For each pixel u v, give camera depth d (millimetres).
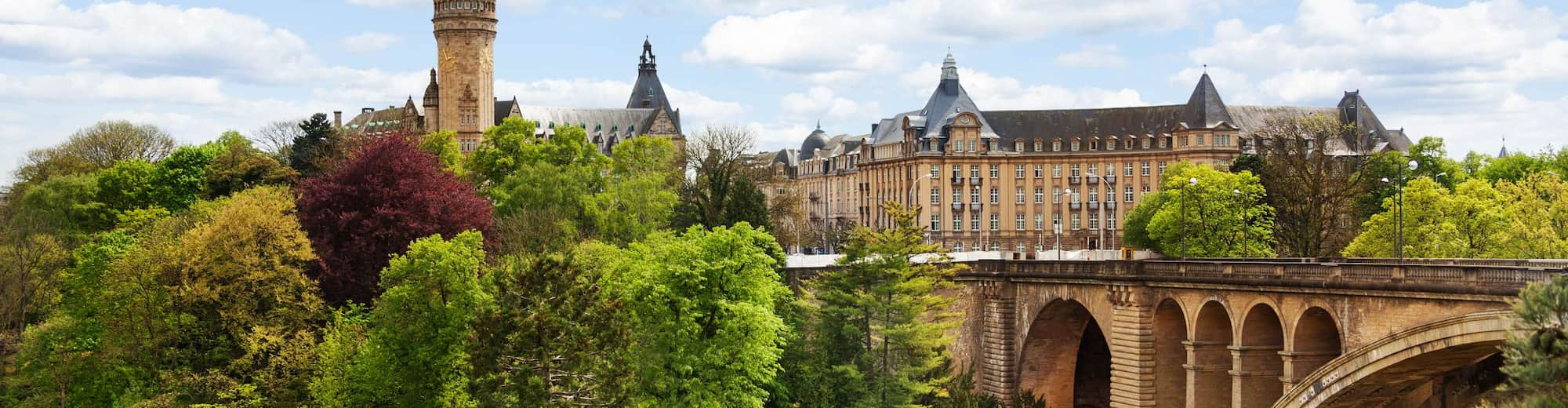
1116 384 97938
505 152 149375
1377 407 78500
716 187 134750
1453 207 121500
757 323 86500
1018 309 111000
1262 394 85438
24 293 108625
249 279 92000
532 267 77938
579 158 150000
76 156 180875
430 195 106812
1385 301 72875
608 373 76688
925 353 99125
